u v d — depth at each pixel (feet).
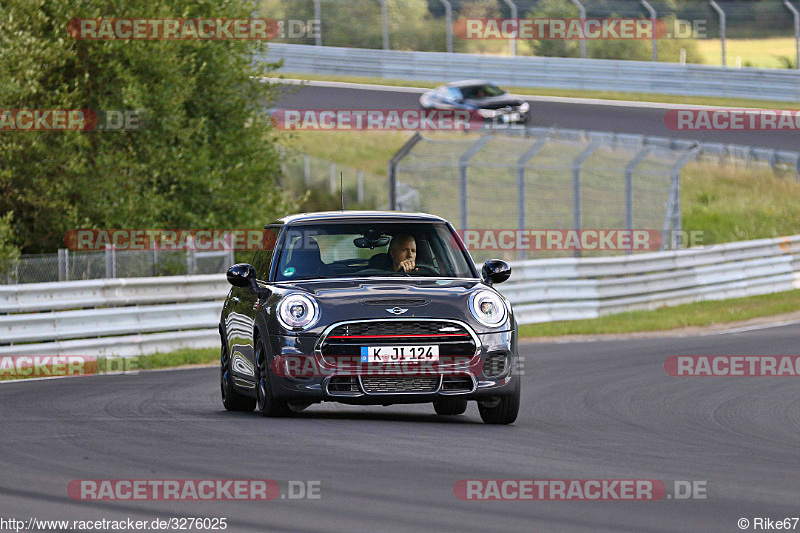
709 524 60.85
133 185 252.62
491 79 527.40
